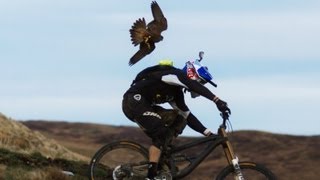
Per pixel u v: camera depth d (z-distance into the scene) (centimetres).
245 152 13875
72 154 3994
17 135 3697
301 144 14200
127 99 1470
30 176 2028
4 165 2222
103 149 1507
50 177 2030
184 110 1483
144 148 1505
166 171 1461
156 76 1448
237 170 1445
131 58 1446
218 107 1416
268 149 13975
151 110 1459
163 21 1439
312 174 11931
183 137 10512
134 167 1488
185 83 1423
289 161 12950
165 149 1468
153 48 1440
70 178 2069
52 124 17175
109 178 1512
